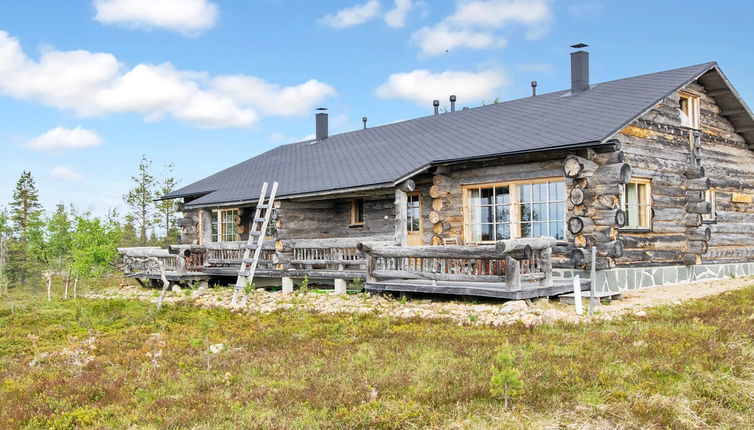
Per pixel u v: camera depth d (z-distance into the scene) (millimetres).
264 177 20094
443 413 6012
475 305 11195
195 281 17938
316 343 9008
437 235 15250
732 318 9203
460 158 14023
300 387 6992
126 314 13328
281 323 10969
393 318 10641
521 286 11008
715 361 6973
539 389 6402
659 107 14664
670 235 14469
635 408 5926
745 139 18016
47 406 6785
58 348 10047
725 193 16953
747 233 17531
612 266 12398
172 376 7746
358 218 18672
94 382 7629
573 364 7008
